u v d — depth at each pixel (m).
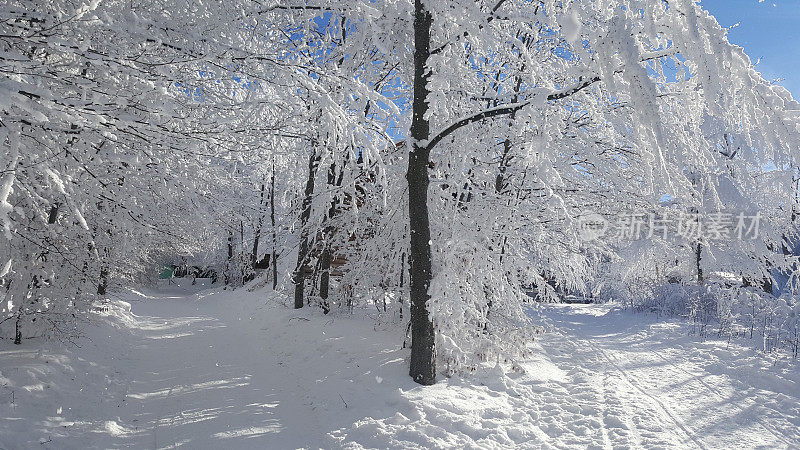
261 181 12.85
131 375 8.02
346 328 10.09
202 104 5.46
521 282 10.23
